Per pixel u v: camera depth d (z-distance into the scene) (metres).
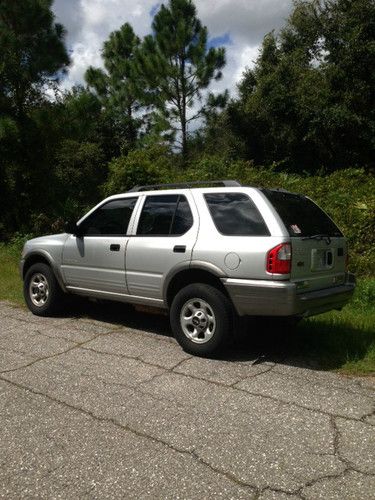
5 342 5.36
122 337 5.55
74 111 17.20
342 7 22.86
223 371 4.43
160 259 5.12
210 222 4.87
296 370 4.46
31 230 16.39
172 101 27.14
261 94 25.03
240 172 12.38
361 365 4.52
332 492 2.61
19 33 16.58
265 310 4.43
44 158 17.66
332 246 4.99
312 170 24.38
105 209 5.97
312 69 23.47
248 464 2.88
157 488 2.65
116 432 3.28
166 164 16.97
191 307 4.86
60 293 6.43
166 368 4.50
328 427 3.35
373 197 9.16
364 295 6.66
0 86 16.80
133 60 27.22
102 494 2.61
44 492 2.63
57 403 3.74
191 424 3.39
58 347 5.17
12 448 3.09
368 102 22.12
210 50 25.73
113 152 32.41
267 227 4.48
